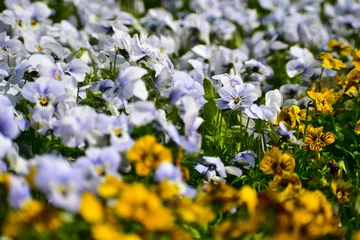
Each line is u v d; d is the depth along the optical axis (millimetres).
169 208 3682
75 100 4965
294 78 6777
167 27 7910
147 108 4105
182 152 3994
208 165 4586
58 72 5039
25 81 5184
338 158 5289
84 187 3506
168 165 3707
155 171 3902
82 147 4320
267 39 8266
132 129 4125
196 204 3658
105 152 3814
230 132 5312
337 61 6035
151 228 3295
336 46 7102
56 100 4512
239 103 5090
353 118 6117
